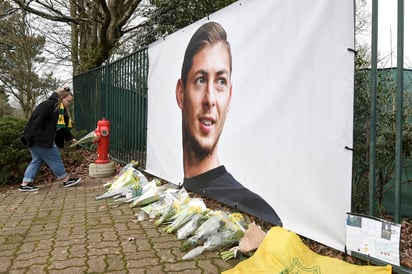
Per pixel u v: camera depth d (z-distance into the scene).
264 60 3.02
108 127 6.36
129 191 4.65
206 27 3.91
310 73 2.55
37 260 2.66
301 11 2.63
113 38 11.84
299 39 2.65
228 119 3.52
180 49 4.48
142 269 2.50
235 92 3.41
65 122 5.66
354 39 2.25
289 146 2.75
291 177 2.73
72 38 13.80
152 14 10.03
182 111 4.43
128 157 6.44
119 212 4.02
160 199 4.09
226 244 2.86
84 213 3.99
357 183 2.75
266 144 2.99
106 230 3.37
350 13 2.26
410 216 3.20
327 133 2.41
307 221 2.59
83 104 9.74
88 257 2.71
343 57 2.30
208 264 2.58
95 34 12.60
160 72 5.08
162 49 5.02
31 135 5.11
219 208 3.80
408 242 2.68
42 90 17.42
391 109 2.76
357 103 2.73
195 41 4.12
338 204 2.34
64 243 3.02
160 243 3.02
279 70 2.85
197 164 4.11
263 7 3.02
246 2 3.24
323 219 2.45
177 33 4.57
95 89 8.51
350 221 2.25
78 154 7.44
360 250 2.20
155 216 3.76
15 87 17.09
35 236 3.21
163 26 9.22
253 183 3.16
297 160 2.67
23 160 5.81
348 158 2.28
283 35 2.80
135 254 2.77
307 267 2.20
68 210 4.12
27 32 15.55
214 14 3.74
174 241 3.06
